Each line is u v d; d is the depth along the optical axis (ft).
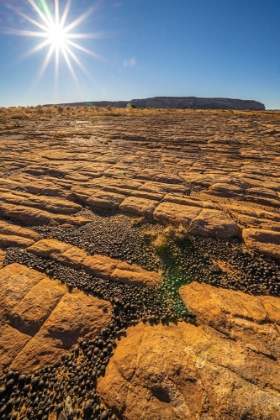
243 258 19.74
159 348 12.67
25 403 11.02
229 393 10.43
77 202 28.96
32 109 152.87
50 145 57.67
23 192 31.22
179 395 10.62
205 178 35.68
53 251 20.36
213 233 22.22
